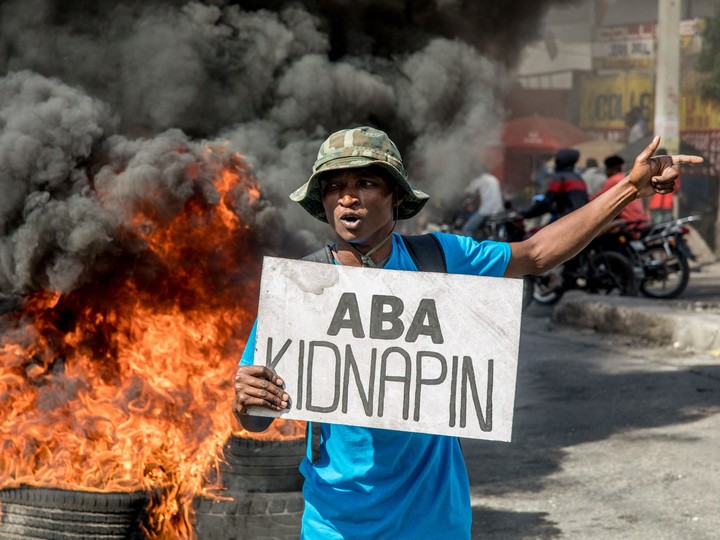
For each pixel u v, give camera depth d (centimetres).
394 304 221
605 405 681
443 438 234
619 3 2939
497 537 434
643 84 2908
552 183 1184
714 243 2127
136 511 349
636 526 443
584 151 2622
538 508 473
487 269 242
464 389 218
